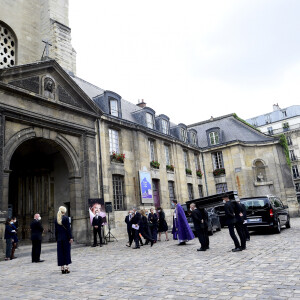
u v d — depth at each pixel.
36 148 16.50
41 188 17.56
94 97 20.34
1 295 5.38
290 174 30.66
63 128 15.28
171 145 25.66
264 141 31.06
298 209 29.64
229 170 29.97
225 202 9.12
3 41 19.11
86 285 5.74
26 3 20.89
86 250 12.66
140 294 4.82
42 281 6.41
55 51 20.59
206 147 31.08
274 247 8.81
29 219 17.39
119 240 16.72
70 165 15.66
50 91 14.82
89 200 15.04
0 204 11.71
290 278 5.09
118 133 19.97
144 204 20.00
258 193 30.05
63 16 22.16
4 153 12.43
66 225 7.32
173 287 5.09
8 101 12.86
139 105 28.94
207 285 5.05
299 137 54.97
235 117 34.94
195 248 10.29
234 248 9.05
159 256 8.99
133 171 20.16
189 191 27.36
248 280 5.17
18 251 12.50
